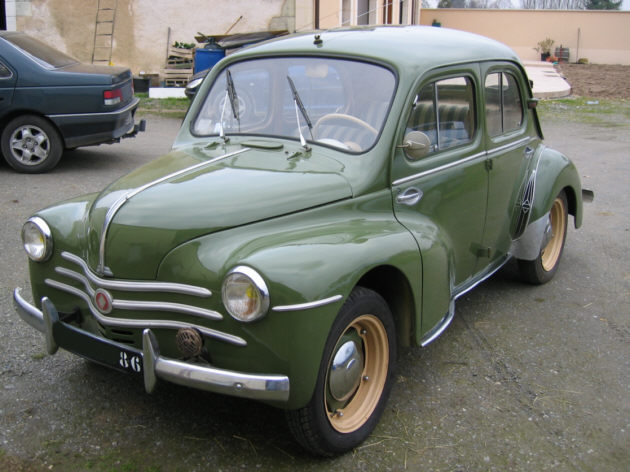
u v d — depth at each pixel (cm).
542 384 377
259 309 255
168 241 280
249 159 343
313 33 421
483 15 3616
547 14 3550
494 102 436
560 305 489
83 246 310
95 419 324
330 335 278
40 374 363
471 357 405
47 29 1585
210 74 412
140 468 289
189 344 272
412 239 325
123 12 1600
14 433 310
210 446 307
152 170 341
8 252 534
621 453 315
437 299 343
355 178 329
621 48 3528
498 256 467
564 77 2523
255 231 291
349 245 288
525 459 308
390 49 368
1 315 426
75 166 870
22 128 806
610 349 421
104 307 291
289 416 282
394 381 373
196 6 1616
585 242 642
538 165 492
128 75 894
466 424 334
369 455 306
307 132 359
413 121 353
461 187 389
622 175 930
